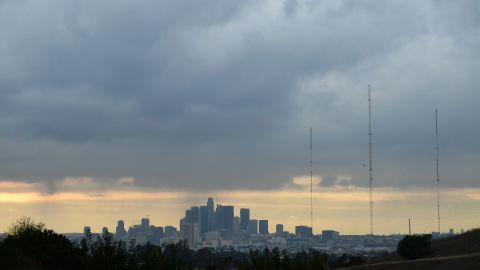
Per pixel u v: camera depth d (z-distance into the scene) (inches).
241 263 3019.2
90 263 2519.7
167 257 2883.9
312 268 2773.1
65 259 2378.2
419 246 3563.0
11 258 2129.7
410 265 2834.6
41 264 2247.8
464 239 3646.7
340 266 4089.6
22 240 2298.2
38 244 2329.0
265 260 2760.8
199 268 3516.2
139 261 2792.8
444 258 2844.5
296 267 2728.8
